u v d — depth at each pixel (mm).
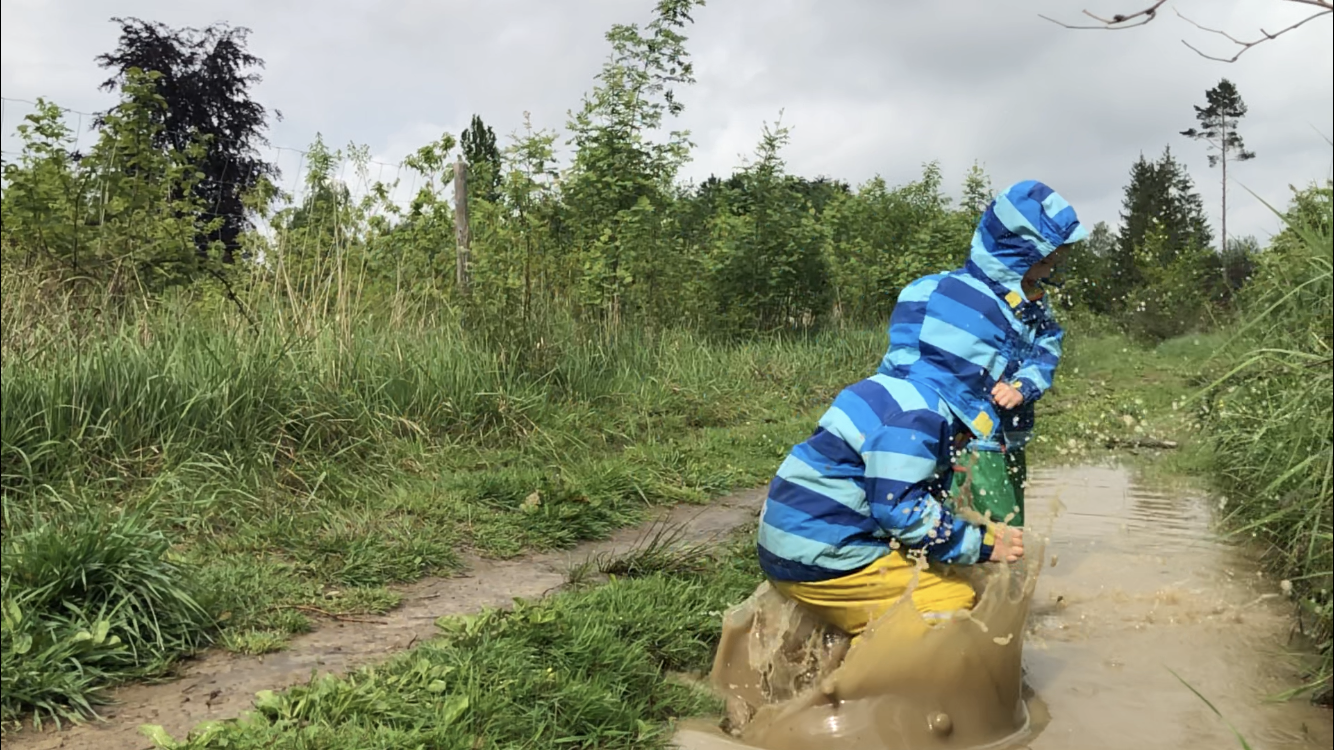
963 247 20250
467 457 7715
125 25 27000
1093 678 4148
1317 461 4168
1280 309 5316
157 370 6535
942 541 3627
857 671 3562
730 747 3527
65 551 4078
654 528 6746
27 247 7754
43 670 3592
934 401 3918
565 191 13773
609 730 3484
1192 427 8422
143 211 9242
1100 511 7180
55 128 9094
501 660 3801
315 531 5672
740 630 4098
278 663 4016
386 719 3393
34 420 5793
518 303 9969
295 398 7117
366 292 9445
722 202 17047
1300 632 4559
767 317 16297
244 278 8867
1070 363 17500
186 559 4863
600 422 9344
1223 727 3639
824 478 3803
